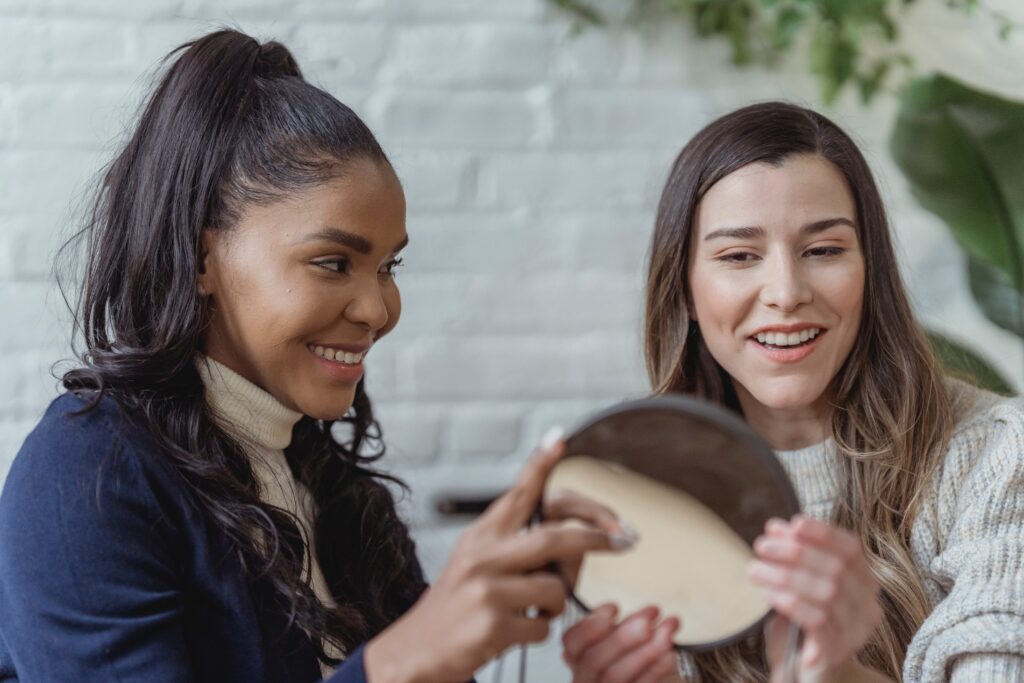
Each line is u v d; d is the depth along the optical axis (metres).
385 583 0.94
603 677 0.68
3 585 0.74
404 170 1.48
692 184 1.01
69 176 1.42
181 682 0.71
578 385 1.51
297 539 0.82
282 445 0.86
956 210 1.39
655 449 0.66
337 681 0.62
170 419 0.79
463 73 1.49
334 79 1.47
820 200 0.95
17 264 1.41
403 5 1.48
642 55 1.51
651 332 1.09
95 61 1.43
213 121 0.80
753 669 0.98
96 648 0.70
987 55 1.54
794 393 0.97
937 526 0.98
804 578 0.62
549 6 1.50
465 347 1.50
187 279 0.79
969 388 1.08
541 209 1.50
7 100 1.42
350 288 0.79
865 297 1.02
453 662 0.60
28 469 0.75
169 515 0.77
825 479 1.04
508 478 1.50
